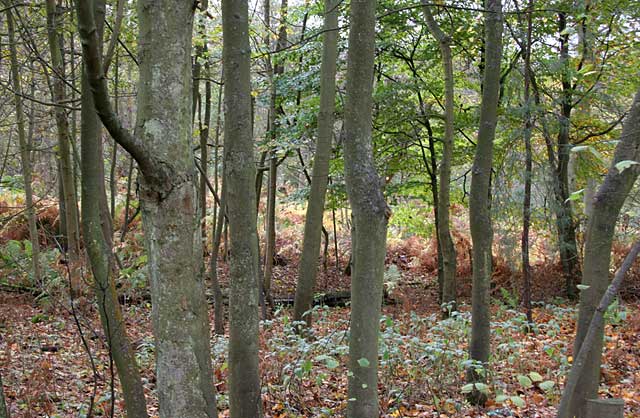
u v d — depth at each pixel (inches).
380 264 147.9
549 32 449.4
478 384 148.9
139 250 492.7
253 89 465.4
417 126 500.4
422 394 216.8
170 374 102.7
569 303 467.8
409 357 240.7
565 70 426.0
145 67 100.6
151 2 99.7
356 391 149.1
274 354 226.2
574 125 471.5
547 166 412.8
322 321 360.5
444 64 414.0
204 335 106.3
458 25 455.8
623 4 376.8
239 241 162.9
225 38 162.9
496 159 461.1
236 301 163.8
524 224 373.4
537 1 430.0
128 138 91.0
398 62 521.0
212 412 106.6
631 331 345.1
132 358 140.9
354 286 149.0
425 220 594.6
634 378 257.6
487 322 217.9
